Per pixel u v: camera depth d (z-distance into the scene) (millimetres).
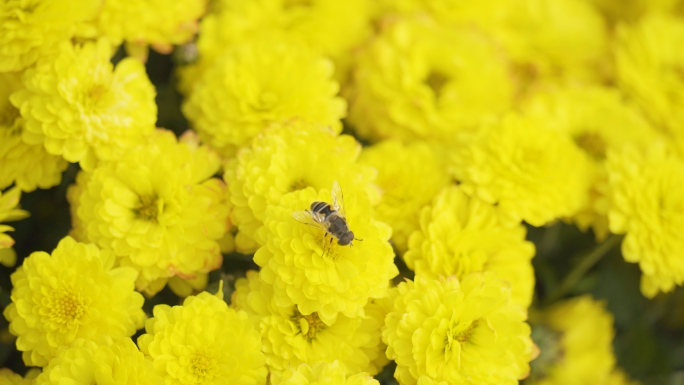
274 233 347
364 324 355
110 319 348
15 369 379
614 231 385
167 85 420
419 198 381
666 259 385
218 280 371
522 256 376
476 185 381
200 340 343
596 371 409
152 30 396
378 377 367
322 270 346
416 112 415
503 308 357
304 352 348
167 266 358
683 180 394
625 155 397
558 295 420
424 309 350
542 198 384
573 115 420
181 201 361
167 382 339
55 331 348
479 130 397
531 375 404
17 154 368
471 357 352
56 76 364
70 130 362
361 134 417
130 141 371
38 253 351
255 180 359
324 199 353
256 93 388
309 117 389
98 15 383
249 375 343
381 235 354
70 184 386
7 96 373
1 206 360
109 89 369
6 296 374
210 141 388
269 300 352
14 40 368
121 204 361
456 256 367
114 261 359
